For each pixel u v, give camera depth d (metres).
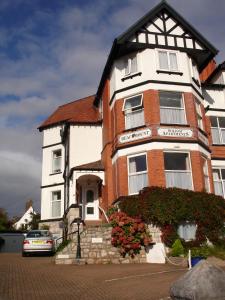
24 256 19.30
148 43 19.28
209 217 15.46
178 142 17.45
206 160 18.62
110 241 14.52
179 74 18.98
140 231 14.66
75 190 20.41
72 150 22.94
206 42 19.98
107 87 21.80
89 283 9.82
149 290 8.55
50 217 26.00
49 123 28.30
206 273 5.80
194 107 18.56
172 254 14.04
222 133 21.30
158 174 16.64
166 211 14.84
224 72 22.42
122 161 17.91
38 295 8.27
